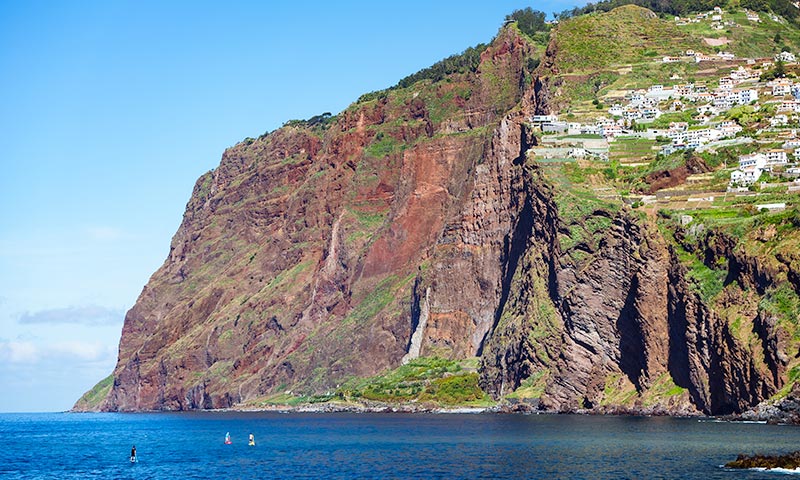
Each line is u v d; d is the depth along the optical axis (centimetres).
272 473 17262
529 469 16175
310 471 17262
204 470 18175
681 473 15112
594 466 16162
